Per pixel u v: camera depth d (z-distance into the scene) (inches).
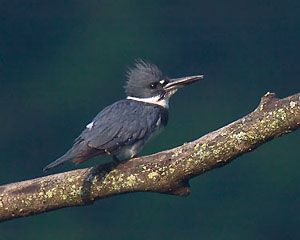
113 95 733.3
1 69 733.9
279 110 293.1
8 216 308.2
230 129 296.2
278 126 293.1
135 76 359.9
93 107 732.7
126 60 748.6
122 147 333.7
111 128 333.7
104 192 304.3
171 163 299.4
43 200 305.6
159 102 354.9
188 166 298.2
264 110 294.7
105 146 330.0
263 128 293.7
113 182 303.0
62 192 305.0
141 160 302.7
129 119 337.4
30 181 306.8
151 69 360.2
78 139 332.5
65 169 625.3
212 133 298.0
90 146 328.8
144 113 341.4
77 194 304.3
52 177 306.5
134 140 335.6
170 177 300.2
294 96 294.0
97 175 303.6
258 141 294.8
